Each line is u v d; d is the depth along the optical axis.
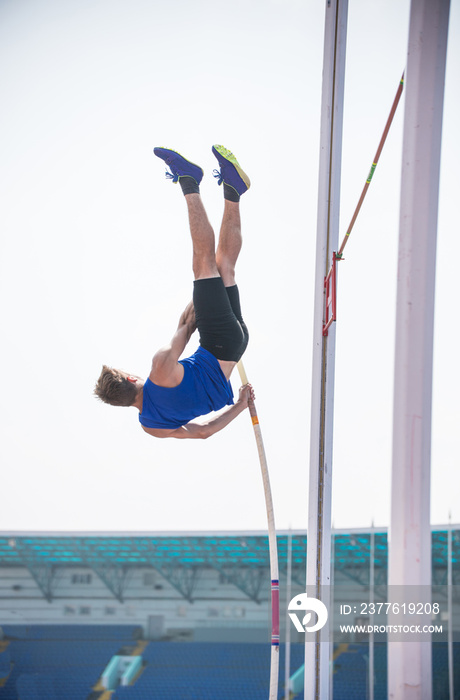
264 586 35.91
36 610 36.44
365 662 33.78
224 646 35.53
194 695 34.59
